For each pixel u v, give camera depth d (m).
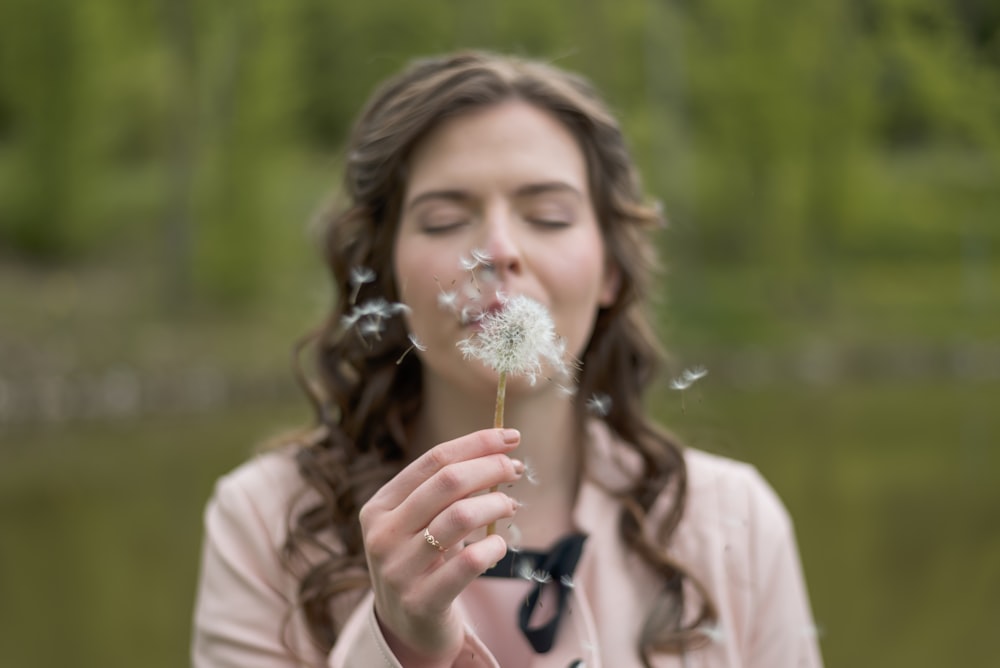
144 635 4.80
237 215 18.39
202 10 19.05
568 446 1.88
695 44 23.12
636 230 2.00
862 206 22.58
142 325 16.22
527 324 1.33
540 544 1.82
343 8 26.00
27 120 18.52
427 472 1.29
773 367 16.42
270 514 1.87
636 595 1.78
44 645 4.63
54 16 18.00
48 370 13.58
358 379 1.97
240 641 1.76
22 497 7.70
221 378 14.20
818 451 8.52
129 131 21.91
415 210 1.69
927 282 21.64
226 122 18.92
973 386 14.05
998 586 5.05
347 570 1.78
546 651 1.69
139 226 20.45
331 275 2.06
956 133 23.38
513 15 22.91
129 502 7.50
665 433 1.94
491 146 1.67
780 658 1.85
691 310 18.98
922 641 4.37
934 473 7.59
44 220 18.48
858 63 22.34
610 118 1.87
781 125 22.12
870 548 5.74
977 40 22.59
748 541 1.90
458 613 1.40
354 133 1.97
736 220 22.83
